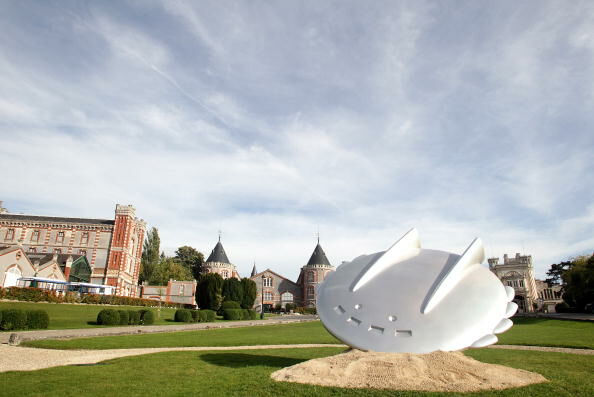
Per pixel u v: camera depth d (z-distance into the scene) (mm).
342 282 12094
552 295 98562
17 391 8727
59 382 9609
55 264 53375
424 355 9648
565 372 10812
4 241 65062
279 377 9648
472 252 11383
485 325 9898
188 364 12320
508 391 8172
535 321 42094
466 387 8336
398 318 10289
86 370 11297
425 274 11156
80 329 25719
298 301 86312
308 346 19906
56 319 30500
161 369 11391
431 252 12281
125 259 66000
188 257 101375
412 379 8703
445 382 8602
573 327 32594
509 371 9805
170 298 71312
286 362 13234
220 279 54719
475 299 10320
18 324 23938
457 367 9250
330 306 11578
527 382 8992
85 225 66688
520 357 14500
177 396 8219
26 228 65938
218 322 40250
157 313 43688
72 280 58906
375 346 10031
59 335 21359
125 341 19906
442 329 9836
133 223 69938
